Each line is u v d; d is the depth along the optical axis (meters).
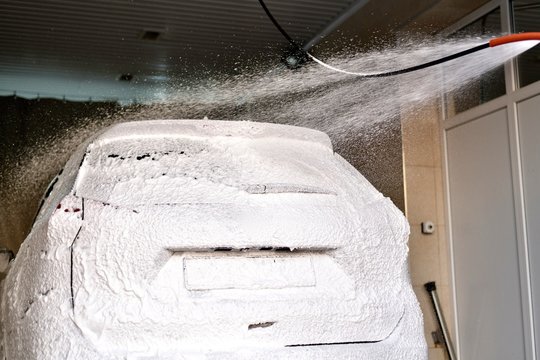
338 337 2.70
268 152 3.10
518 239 5.43
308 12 6.92
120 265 2.57
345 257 2.78
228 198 2.73
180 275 2.60
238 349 2.56
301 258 2.75
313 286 2.72
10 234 5.73
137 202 2.67
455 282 6.27
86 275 2.58
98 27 7.40
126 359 2.47
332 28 7.15
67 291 2.58
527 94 5.34
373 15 6.51
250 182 2.82
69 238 2.64
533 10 5.53
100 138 3.14
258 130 3.25
